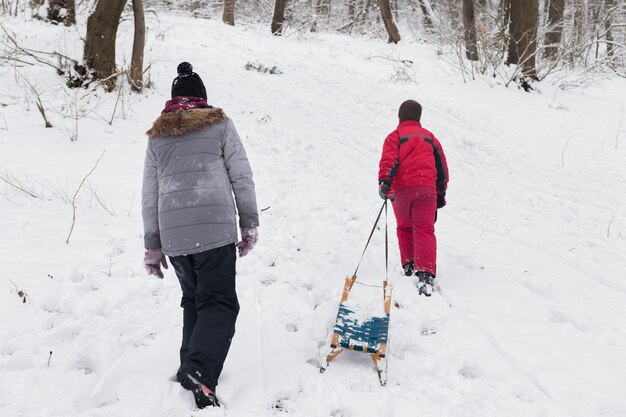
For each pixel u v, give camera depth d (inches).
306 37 815.7
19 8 572.4
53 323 143.6
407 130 176.1
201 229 116.7
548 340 142.5
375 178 279.6
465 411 113.9
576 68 610.2
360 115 404.2
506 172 302.8
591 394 120.3
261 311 154.1
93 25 371.9
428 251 167.9
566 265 193.3
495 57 532.1
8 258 176.6
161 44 617.0
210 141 121.6
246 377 124.6
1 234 192.7
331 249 197.0
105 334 139.8
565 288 174.9
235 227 122.0
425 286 165.3
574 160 326.3
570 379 125.5
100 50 374.0
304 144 322.3
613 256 201.2
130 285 165.6
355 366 130.8
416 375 127.4
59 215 211.2
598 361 133.6
